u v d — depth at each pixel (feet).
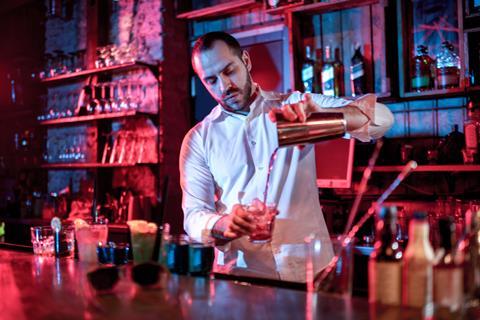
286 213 6.74
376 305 3.66
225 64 6.53
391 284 3.62
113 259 5.89
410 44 10.72
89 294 4.77
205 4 13.98
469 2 9.29
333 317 3.75
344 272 4.25
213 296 4.52
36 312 4.26
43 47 17.21
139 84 14.26
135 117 14.37
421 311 3.53
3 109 18.15
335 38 11.45
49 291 4.96
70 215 14.73
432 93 9.73
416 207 10.55
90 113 14.88
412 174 10.73
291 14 11.34
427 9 10.57
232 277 5.40
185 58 14.39
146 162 13.50
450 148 9.90
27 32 17.75
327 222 10.68
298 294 4.49
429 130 10.66
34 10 17.57
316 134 5.32
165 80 13.88
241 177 7.07
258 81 13.07
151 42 14.16
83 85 15.71
